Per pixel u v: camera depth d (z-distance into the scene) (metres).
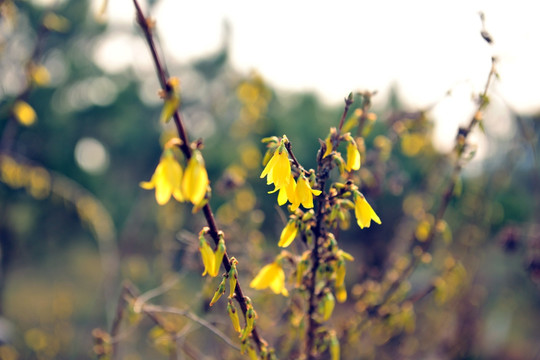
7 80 4.97
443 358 3.88
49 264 8.98
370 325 2.28
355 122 1.92
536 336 5.17
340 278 1.48
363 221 1.40
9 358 4.09
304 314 1.69
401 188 3.11
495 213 3.60
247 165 3.83
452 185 2.24
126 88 13.94
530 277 2.95
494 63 1.83
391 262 2.97
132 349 3.60
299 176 1.27
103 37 10.71
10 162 3.55
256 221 3.22
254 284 1.58
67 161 12.17
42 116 11.55
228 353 2.58
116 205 12.49
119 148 14.13
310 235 1.47
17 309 5.79
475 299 3.87
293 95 10.33
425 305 3.63
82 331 4.84
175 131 3.10
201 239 1.16
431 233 2.32
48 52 11.09
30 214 8.28
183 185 1.00
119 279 4.13
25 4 5.95
